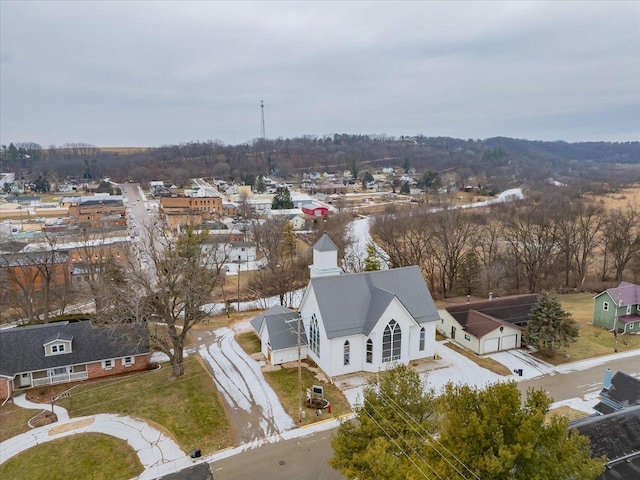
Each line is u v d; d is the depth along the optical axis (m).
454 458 20.20
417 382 27.83
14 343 43.38
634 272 80.38
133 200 191.00
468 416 21.64
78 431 35.59
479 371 45.84
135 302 43.41
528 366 47.19
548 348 49.19
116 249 87.00
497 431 20.09
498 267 77.88
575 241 82.06
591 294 75.56
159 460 32.16
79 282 72.06
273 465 31.58
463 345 52.41
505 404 20.89
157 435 35.06
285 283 74.75
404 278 49.59
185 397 40.34
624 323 57.09
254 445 33.88
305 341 48.44
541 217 85.88
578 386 42.88
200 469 31.20
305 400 39.91
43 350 43.56
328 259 51.97
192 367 46.69
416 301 48.41
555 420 20.69
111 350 45.12
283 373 45.22
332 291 45.91
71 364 43.38
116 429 35.84
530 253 78.62
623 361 48.53
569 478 19.80
